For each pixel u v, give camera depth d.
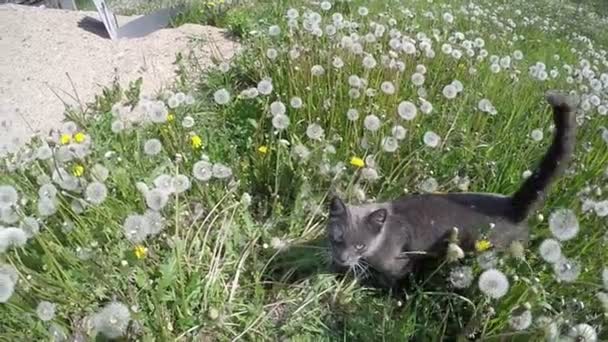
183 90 1.41
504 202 0.88
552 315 0.78
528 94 1.44
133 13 2.55
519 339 0.75
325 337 0.84
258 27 1.76
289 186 1.04
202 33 1.79
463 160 1.11
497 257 0.82
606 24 3.24
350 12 1.83
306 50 1.33
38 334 0.77
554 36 2.52
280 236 0.98
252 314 0.84
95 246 0.82
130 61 1.61
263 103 1.22
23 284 0.78
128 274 0.80
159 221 0.86
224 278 0.90
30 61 1.58
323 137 1.10
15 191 0.86
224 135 1.20
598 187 0.96
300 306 0.86
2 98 1.42
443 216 0.87
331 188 1.00
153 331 0.77
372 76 1.27
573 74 1.71
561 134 0.79
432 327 0.82
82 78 1.53
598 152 1.13
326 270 0.92
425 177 1.07
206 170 0.96
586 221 0.92
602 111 1.26
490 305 0.78
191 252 0.91
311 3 1.95
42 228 0.89
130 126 1.12
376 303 0.88
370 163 1.02
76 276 0.83
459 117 1.22
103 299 0.82
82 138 1.02
